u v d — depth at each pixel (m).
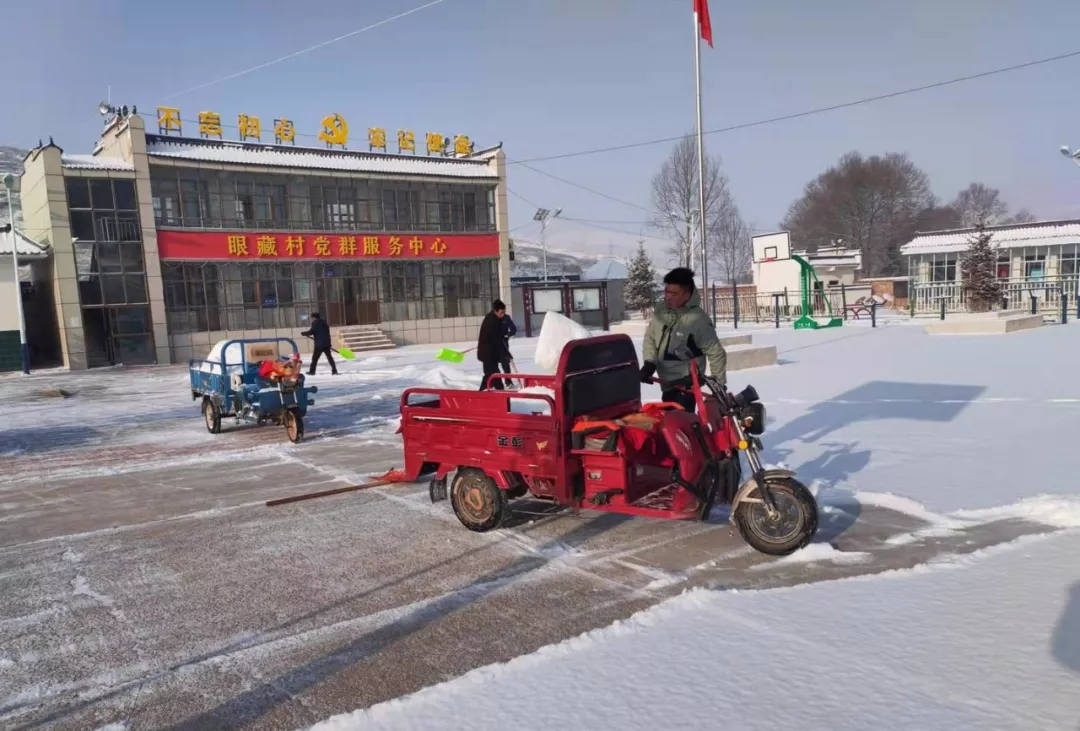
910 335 23.02
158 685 3.55
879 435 8.07
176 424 12.59
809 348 20.00
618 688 3.11
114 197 26.41
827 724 2.72
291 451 9.81
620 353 6.03
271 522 6.34
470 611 4.25
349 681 3.50
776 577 4.47
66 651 3.96
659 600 4.27
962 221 90.69
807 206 88.50
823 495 5.98
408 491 7.26
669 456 5.52
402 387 16.44
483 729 2.87
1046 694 2.80
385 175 32.34
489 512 5.75
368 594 4.60
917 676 3.02
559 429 5.34
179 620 4.32
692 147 49.94
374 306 32.88
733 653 3.35
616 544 5.31
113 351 26.75
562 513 6.18
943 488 5.91
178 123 29.34
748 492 4.80
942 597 3.80
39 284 29.06
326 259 31.27
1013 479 6.00
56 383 21.11
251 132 30.81
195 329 28.48
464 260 35.16
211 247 28.50
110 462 9.44
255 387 10.71
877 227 80.88
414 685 3.43
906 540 4.90
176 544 5.83
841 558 4.64
